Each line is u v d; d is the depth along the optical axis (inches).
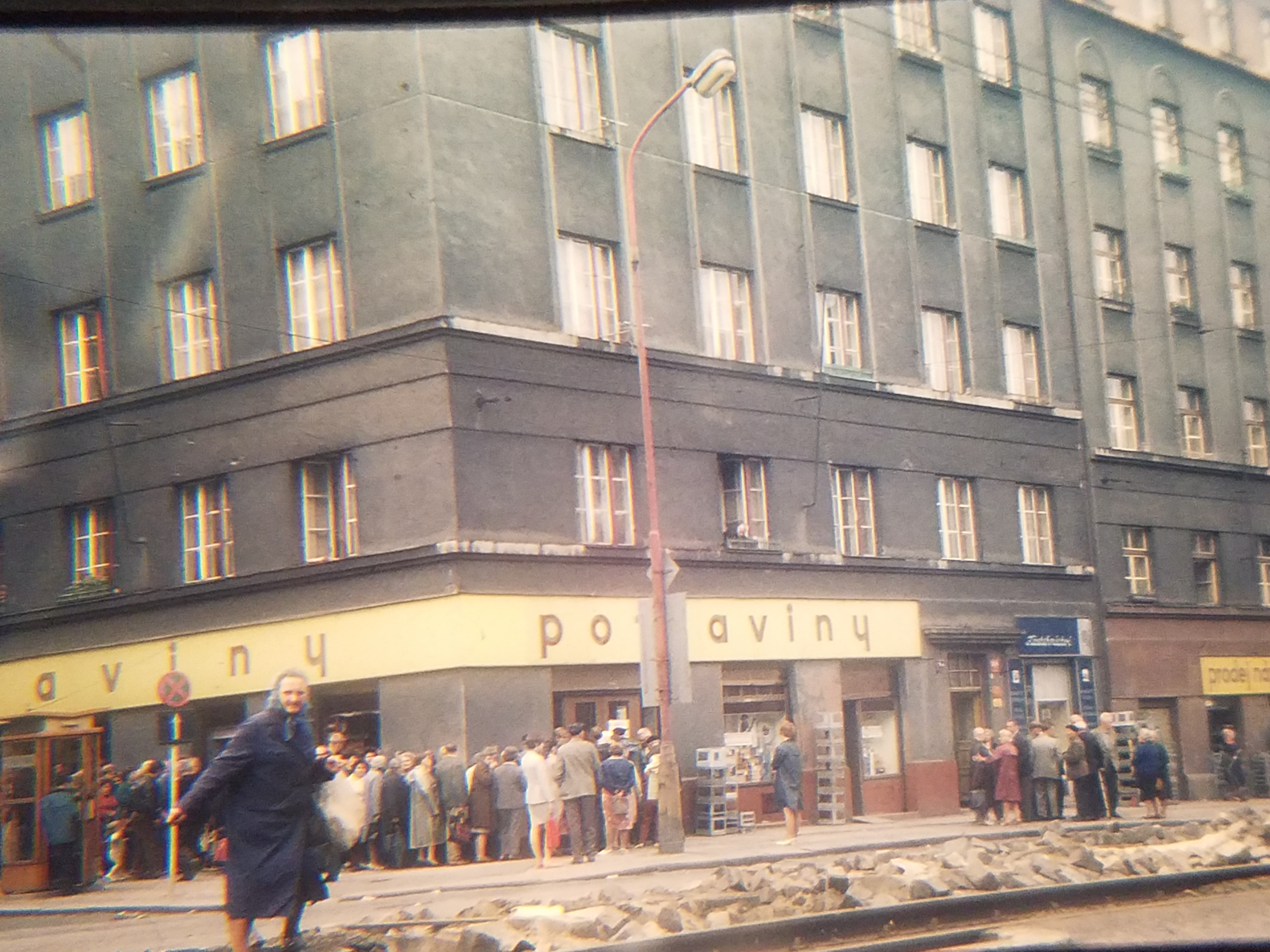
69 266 1232.2
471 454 1029.2
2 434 1264.8
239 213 1139.9
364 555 1055.6
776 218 1272.1
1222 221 1803.6
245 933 397.4
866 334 1341.0
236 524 1124.5
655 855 929.5
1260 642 1755.7
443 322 1025.5
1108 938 462.0
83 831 873.5
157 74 1190.9
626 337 1151.0
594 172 1145.4
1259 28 1881.2
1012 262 1509.6
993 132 1508.4
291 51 1127.0
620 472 1135.0
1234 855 665.6
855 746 1277.1
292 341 1112.2
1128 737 1423.5
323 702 1079.6
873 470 1331.2
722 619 1168.8
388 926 518.0
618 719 1097.4
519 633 1031.6
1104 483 1582.2
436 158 1043.3
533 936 485.1
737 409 1213.1
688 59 1227.9
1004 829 1059.9
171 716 1149.1
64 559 1230.9
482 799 943.7
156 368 1182.9
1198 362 1742.1
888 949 430.6
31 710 1234.6
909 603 1332.4
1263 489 1804.9
